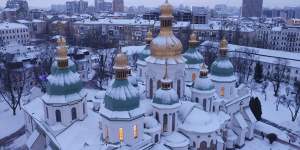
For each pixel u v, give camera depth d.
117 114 54.84
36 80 127.56
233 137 80.81
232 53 163.88
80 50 149.25
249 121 87.12
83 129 64.44
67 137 62.41
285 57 154.25
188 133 65.69
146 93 72.88
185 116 67.69
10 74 113.81
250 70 157.00
